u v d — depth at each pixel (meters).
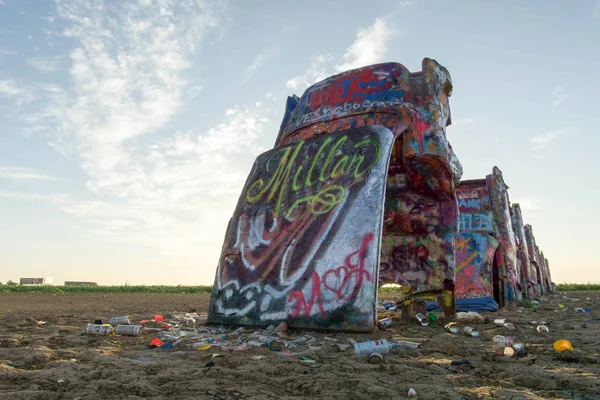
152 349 4.86
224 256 7.31
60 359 4.24
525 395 3.06
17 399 2.84
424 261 8.82
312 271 6.18
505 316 10.30
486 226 13.73
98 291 27.08
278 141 9.04
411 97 7.79
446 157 7.76
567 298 21.66
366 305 5.66
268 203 7.36
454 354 4.74
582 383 3.34
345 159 6.97
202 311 11.16
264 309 6.30
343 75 8.35
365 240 6.02
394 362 4.18
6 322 7.76
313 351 4.64
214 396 2.98
